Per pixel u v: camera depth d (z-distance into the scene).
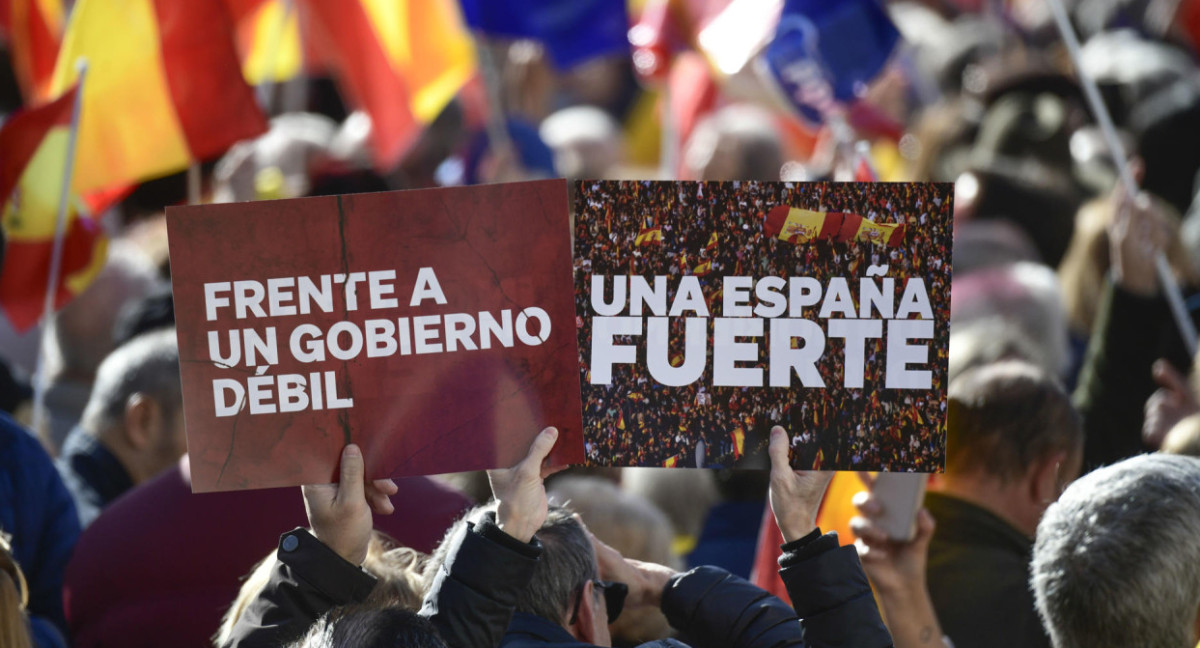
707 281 8.65
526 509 8.33
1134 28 33.88
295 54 28.84
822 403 8.64
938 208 8.58
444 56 24.48
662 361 8.66
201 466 8.46
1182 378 14.96
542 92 34.09
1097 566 8.36
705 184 8.62
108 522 12.05
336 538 8.52
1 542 9.28
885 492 10.54
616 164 30.50
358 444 8.55
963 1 42.38
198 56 18.39
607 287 8.65
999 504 11.48
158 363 14.44
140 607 11.62
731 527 14.39
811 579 8.32
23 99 28.11
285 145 23.95
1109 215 18.59
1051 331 15.68
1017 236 18.81
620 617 11.54
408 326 8.56
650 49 26.19
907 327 8.62
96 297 17.38
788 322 8.65
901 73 31.78
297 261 8.48
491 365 8.60
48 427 17.08
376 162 24.77
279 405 8.50
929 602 10.52
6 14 28.53
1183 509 8.39
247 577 11.62
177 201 22.98
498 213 8.56
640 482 14.96
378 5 24.03
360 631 7.13
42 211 17.20
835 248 8.62
